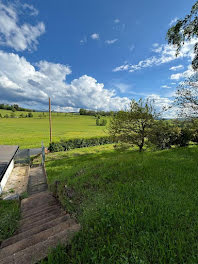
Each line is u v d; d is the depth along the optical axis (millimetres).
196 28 5547
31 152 16156
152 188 3281
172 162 5445
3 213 3857
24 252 1562
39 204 4227
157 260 1481
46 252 1574
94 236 1891
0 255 1688
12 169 10508
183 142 11469
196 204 2557
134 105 9180
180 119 8742
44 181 8055
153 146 10406
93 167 5871
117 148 11703
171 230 1896
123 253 1557
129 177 4145
